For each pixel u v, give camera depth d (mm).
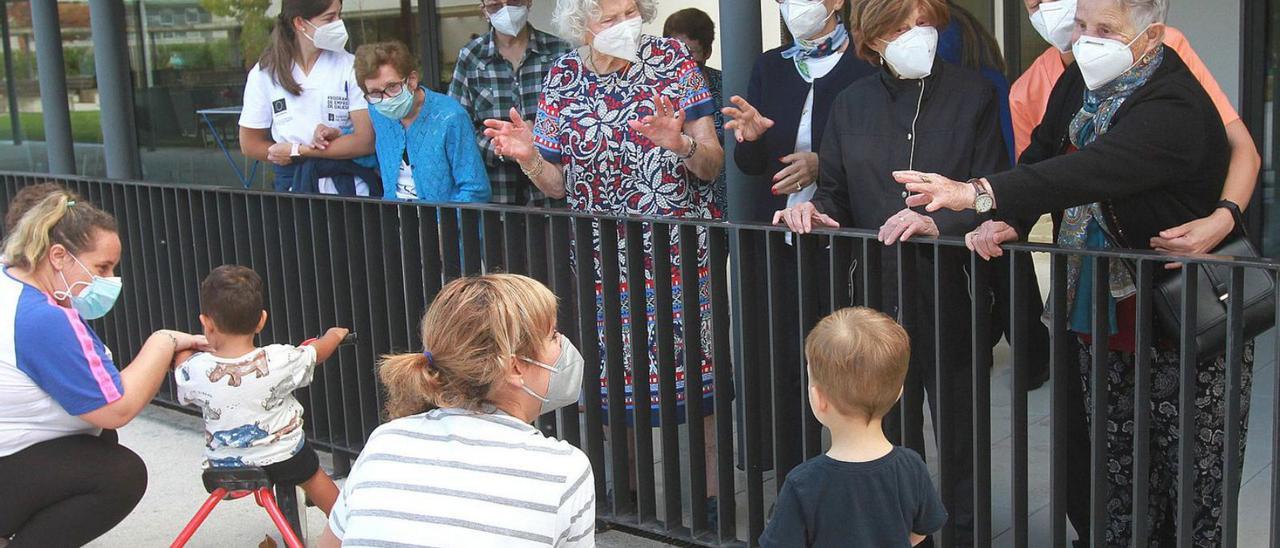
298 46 5090
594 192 4125
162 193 5207
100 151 10109
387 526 2156
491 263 4176
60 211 3396
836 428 2686
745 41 4277
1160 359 3186
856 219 3592
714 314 3705
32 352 3320
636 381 3936
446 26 8305
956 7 4043
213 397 3596
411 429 2268
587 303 3980
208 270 5129
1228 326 2750
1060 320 3039
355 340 4043
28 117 10750
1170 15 6652
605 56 4051
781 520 2656
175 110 9211
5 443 3395
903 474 2617
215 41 8906
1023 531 3264
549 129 4156
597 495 4145
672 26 5852
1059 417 3105
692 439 3893
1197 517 3244
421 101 4562
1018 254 3088
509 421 2260
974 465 3279
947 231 3422
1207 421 3164
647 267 4082
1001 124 3723
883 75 3529
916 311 3342
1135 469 2955
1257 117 6543
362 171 5121
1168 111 2854
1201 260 2730
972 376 3527
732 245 4293
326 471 4848
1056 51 4184
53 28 6719
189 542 4211
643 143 4039
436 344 2264
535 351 2283
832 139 3662
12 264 3398
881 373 2584
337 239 4582
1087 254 2930
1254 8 6391
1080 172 2846
